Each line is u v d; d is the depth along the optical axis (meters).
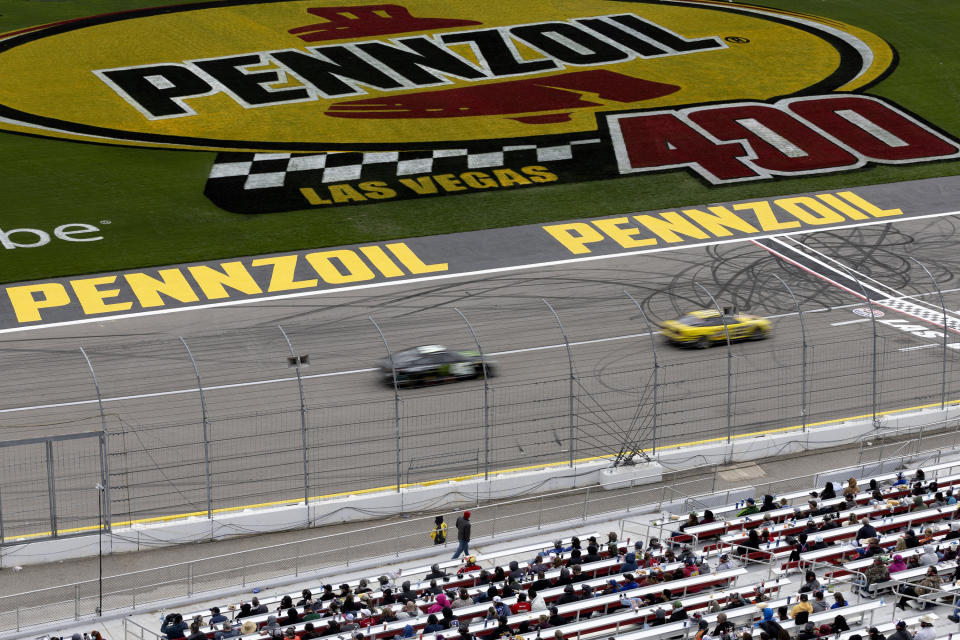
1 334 91.19
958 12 180.25
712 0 185.75
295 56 159.88
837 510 65.56
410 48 163.75
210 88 149.12
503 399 80.88
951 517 64.62
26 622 58.41
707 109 145.62
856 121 142.50
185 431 76.75
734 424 78.75
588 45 166.38
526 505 71.12
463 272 104.38
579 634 53.00
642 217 117.62
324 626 54.41
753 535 61.25
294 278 102.88
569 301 97.00
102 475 65.56
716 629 50.19
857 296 98.62
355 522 69.62
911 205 120.44
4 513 67.56
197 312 95.88
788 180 126.88
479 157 132.12
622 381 83.31
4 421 77.38
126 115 141.00
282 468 73.12
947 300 98.06
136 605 60.06
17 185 121.94
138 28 168.25
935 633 49.53
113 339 90.50
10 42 161.00
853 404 81.62
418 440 76.31
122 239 110.75
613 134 138.38
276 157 131.00
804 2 185.12
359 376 83.88
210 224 114.44
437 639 51.47
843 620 49.38
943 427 80.31
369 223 115.56
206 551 66.06
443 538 66.31
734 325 90.31
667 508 69.88
